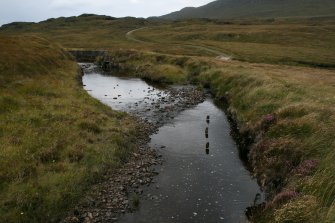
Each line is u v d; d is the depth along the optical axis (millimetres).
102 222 16000
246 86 40438
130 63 81188
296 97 29594
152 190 19391
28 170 17797
